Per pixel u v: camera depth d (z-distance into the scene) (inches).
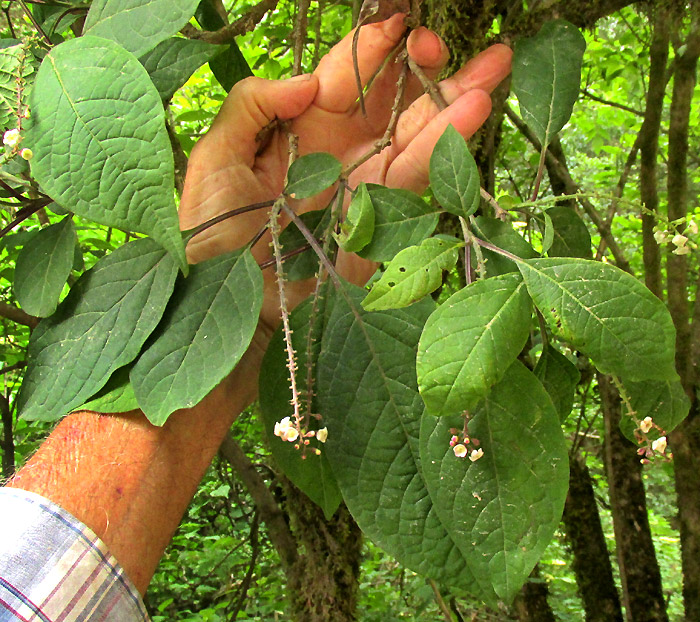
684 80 36.7
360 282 18.3
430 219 13.5
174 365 13.1
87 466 14.6
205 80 52.4
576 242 16.2
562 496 11.7
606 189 58.0
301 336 14.0
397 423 13.2
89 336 13.9
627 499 39.2
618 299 10.5
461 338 10.5
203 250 16.9
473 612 50.1
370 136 19.1
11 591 12.7
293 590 34.6
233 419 16.5
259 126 18.0
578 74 16.6
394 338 13.6
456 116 16.2
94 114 11.1
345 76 18.2
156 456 15.1
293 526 32.5
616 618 41.3
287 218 16.9
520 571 11.6
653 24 36.4
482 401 12.1
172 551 61.0
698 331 36.2
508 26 28.2
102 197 11.0
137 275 14.1
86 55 11.5
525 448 11.9
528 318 10.9
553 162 38.0
